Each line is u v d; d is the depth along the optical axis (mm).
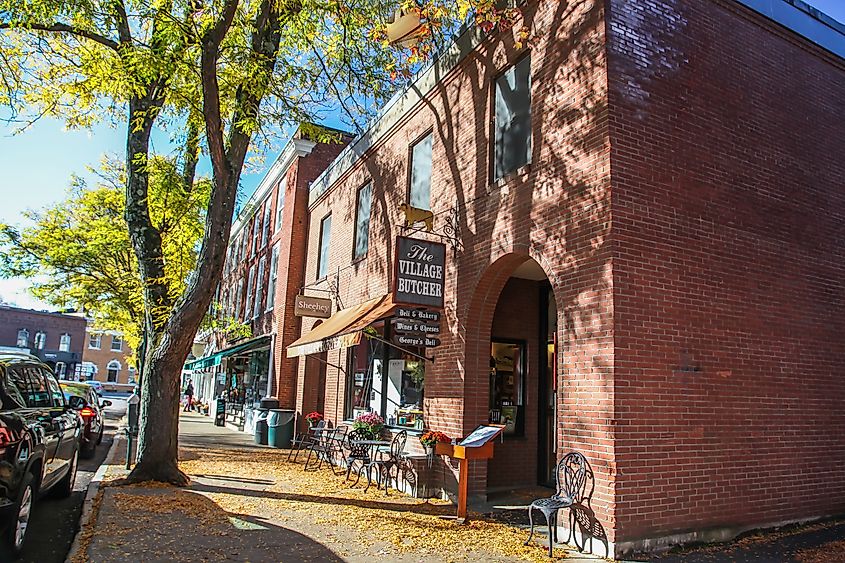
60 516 7992
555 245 7801
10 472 5555
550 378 11031
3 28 9828
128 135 11336
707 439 7199
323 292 17234
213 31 9453
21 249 18484
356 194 15383
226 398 28047
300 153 20531
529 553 6582
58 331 64000
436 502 9344
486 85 9922
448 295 10211
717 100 8180
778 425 7945
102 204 19500
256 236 26828
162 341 10156
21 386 6641
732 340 7672
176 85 11406
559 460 7266
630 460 6566
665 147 7508
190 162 13633
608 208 6969
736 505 7324
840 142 9750
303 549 6512
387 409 12570
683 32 8047
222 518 7695
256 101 10703
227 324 21391
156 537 6742
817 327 8719
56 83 11141
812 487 8172
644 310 6957
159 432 9992
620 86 7293
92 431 13680
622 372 6680
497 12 8922
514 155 9141
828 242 9203
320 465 12922
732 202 8047
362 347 14141
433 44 11164
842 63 10000
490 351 10383
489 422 10562
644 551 6500
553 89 8219
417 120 12242
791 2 9398
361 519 7973
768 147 8648
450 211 10430
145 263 10945
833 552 6832
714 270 7664
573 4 7988
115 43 10391
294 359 19234
